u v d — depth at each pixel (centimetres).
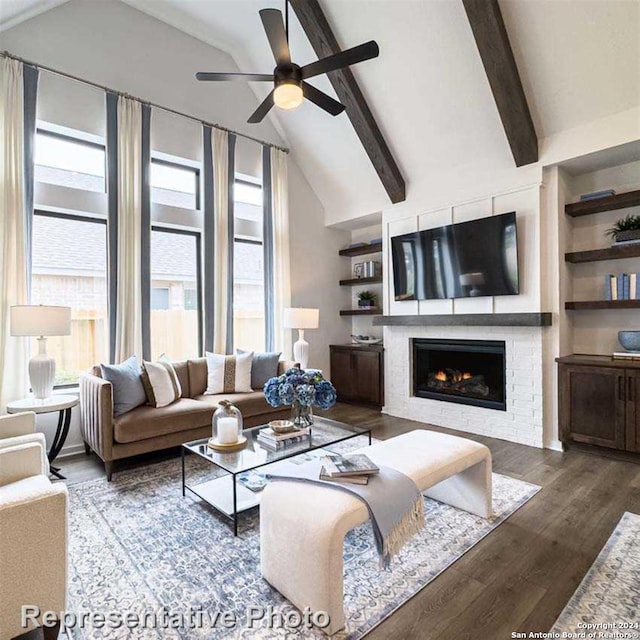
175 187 460
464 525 230
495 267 391
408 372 482
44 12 359
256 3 414
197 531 227
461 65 360
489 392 419
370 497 171
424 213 461
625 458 331
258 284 534
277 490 183
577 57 310
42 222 375
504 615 161
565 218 375
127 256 394
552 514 242
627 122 316
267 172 518
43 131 371
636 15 278
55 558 145
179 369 414
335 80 420
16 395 333
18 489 169
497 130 380
